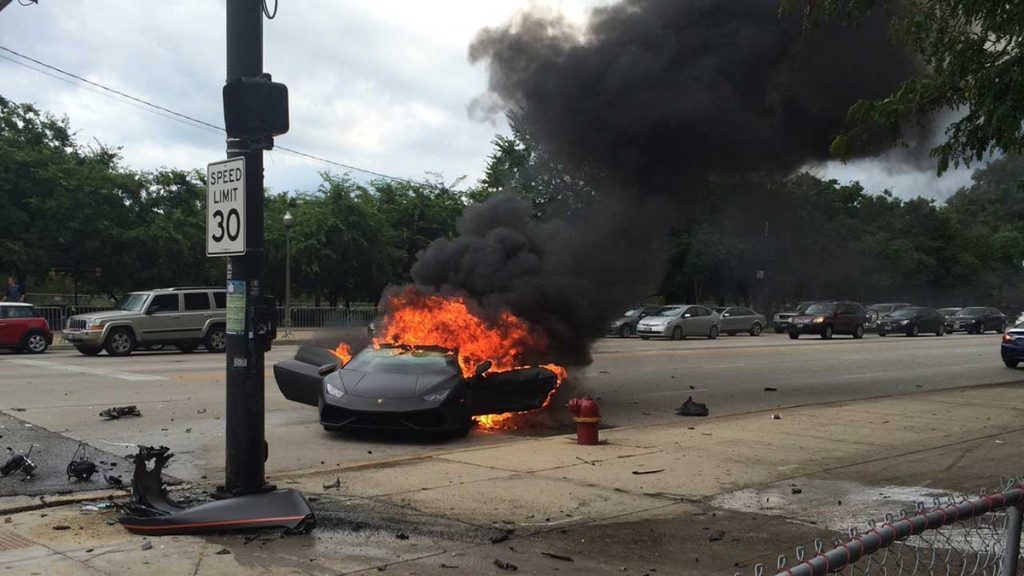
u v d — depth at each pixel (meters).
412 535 5.72
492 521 6.09
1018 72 5.65
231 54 5.89
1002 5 5.66
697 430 10.37
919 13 6.56
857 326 37.12
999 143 6.05
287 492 5.99
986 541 5.41
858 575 4.86
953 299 62.28
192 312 22.97
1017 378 19.34
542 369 11.44
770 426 10.72
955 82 6.15
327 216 34.28
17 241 29.02
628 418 12.27
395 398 9.95
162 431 10.27
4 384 14.68
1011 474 7.85
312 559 5.17
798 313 38.03
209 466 8.41
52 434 9.88
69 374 16.50
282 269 34.03
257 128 5.77
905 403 13.28
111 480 7.33
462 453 8.75
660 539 5.72
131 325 21.91
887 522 3.46
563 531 5.88
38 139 32.38
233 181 5.90
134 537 5.61
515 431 11.02
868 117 7.12
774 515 6.36
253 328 5.95
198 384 14.84
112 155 33.56
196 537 5.59
